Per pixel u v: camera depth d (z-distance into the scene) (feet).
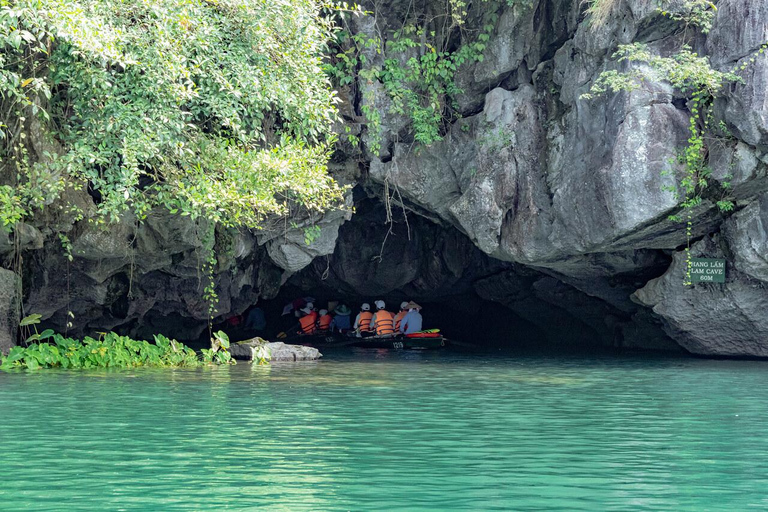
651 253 54.60
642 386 38.14
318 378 41.01
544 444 22.91
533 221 51.19
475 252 70.90
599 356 58.59
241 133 39.17
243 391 35.12
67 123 39.78
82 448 21.88
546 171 51.01
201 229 51.96
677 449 22.25
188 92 36.45
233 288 62.75
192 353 49.34
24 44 37.78
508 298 73.77
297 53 40.45
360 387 37.09
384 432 24.76
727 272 49.96
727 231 48.14
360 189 61.21
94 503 16.25
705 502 16.60
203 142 39.75
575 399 33.22
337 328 78.54
